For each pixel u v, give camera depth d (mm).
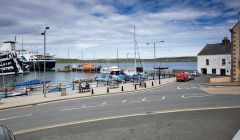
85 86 37438
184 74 51969
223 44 67625
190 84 44062
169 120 16812
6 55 115500
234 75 44250
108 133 14352
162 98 27734
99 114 20141
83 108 23312
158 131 14234
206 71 71500
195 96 28328
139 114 19391
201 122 15867
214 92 31344
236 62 43906
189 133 13562
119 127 15570
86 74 118000
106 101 27188
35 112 22266
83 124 16875
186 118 17203
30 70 131250
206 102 23859
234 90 32812
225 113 18469
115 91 35812
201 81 49344
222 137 12656
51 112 21922
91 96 32031
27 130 15938
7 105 26109
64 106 24953
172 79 57625
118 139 13164
